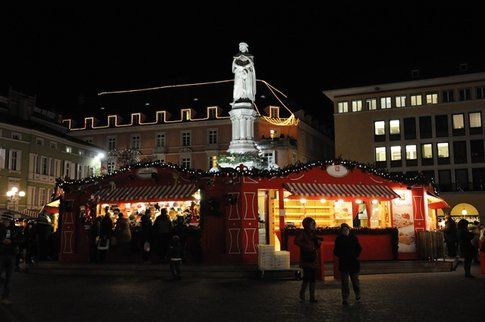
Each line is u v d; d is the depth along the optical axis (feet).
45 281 55.06
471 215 165.27
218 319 31.42
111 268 63.05
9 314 33.58
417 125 179.22
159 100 234.99
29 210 159.94
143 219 68.39
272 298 40.65
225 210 68.95
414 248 75.10
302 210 81.46
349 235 38.22
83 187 77.71
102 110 239.09
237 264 63.31
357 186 75.25
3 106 178.81
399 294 42.11
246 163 78.54
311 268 38.40
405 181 76.79
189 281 54.13
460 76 174.40
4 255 38.37
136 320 31.32
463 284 49.32
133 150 213.05
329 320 30.76
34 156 170.71
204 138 216.33
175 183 73.15
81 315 33.17
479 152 171.12
